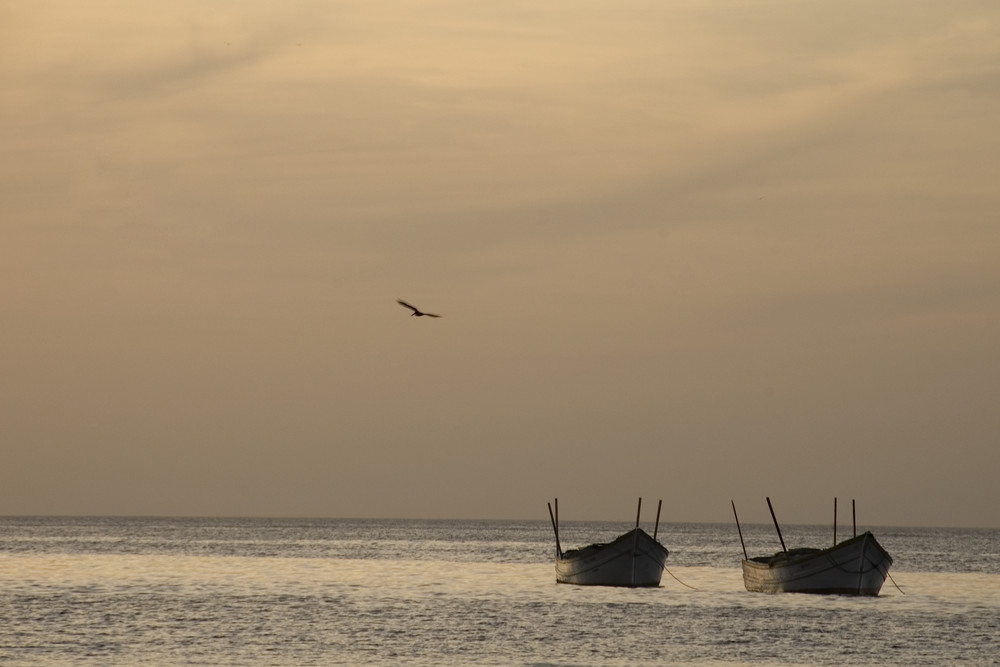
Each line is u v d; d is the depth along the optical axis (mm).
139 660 144125
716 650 157125
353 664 143250
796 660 150125
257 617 188125
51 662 142000
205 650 152250
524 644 160625
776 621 186000
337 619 186000
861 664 148125
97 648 152875
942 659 152000
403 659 147125
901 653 156125
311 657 147875
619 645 160500
